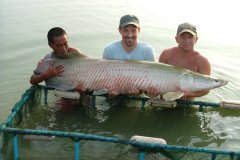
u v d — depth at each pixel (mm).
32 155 2230
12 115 2318
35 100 2785
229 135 2547
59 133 2066
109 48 2930
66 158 2213
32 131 2078
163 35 4551
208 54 4137
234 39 4598
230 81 3473
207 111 2840
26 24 4715
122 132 2553
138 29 2850
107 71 2562
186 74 2535
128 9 5582
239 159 2006
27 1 5828
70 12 5320
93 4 5812
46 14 5180
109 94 2625
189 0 6223
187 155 2207
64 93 2643
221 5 5996
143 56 2900
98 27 4723
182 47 2777
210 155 2244
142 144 2016
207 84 2539
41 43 4117
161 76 2521
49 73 2604
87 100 2846
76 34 4438
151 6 5785
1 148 2270
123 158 2223
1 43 4070
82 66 2600
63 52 2680
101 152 2275
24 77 3355
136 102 2879
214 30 4863
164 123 2680
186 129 2613
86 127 2588
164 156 2207
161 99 2652
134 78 2541
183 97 2811
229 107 2695
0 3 5652
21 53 3850
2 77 3332
